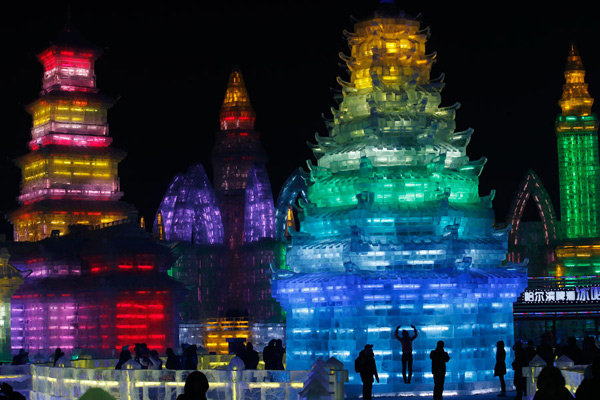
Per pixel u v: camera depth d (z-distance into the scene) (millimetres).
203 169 130875
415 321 52344
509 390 54875
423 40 59844
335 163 57375
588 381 20703
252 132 149750
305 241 56812
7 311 89250
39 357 64938
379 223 53812
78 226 103625
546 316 89500
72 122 121125
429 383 51750
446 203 53781
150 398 41781
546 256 127812
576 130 136500
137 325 92375
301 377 39312
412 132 56531
